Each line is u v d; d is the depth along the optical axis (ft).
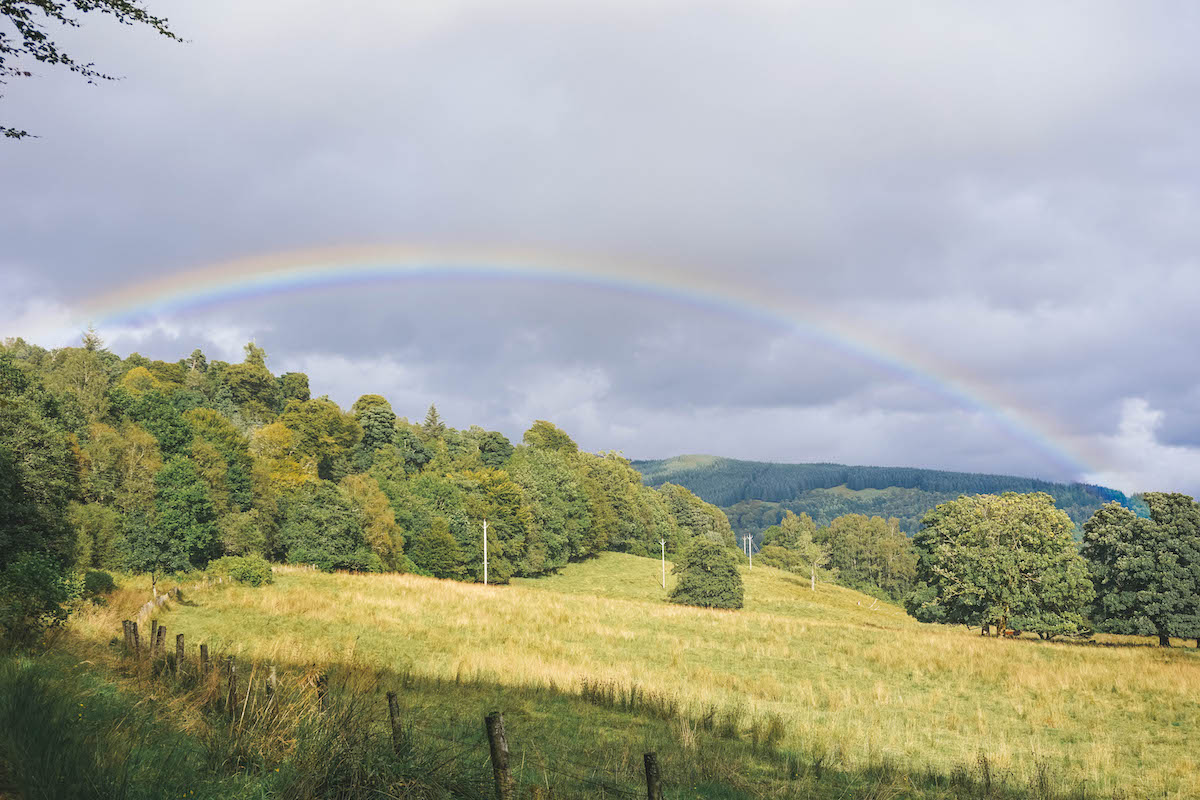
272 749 28.07
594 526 420.77
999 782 48.32
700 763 44.14
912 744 59.47
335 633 93.91
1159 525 194.80
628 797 33.32
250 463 264.52
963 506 217.36
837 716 68.95
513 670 74.49
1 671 30.86
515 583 343.87
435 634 100.27
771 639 123.34
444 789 26.02
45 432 127.44
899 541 593.83
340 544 227.20
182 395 349.41
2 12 29.81
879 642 126.41
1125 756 61.93
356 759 26.04
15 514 110.73
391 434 435.12
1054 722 73.87
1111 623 197.88
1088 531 207.51
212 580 138.92
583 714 58.80
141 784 22.70
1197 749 64.80
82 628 61.77
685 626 133.28
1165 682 95.30
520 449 510.17
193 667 43.09
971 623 202.90
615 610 147.23
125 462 180.96
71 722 26.48
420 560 286.66
